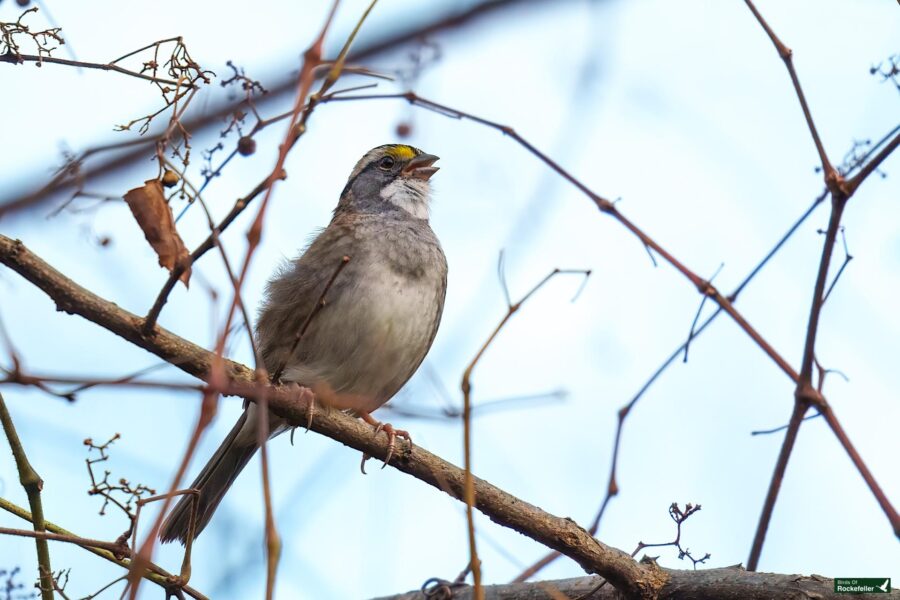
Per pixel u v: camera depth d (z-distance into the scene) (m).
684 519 7.73
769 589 7.66
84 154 6.45
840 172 7.65
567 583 8.74
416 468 8.17
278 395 7.79
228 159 6.33
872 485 7.12
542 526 7.99
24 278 6.70
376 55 6.30
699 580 7.93
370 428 8.29
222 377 5.01
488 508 8.03
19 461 6.79
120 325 6.90
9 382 5.13
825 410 7.52
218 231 6.05
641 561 8.21
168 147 6.38
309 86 5.51
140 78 6.52
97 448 6.48
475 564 5.74
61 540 6.50
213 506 10.11
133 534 6.41
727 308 8.18
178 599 7.10
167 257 6.50
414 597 9.09
